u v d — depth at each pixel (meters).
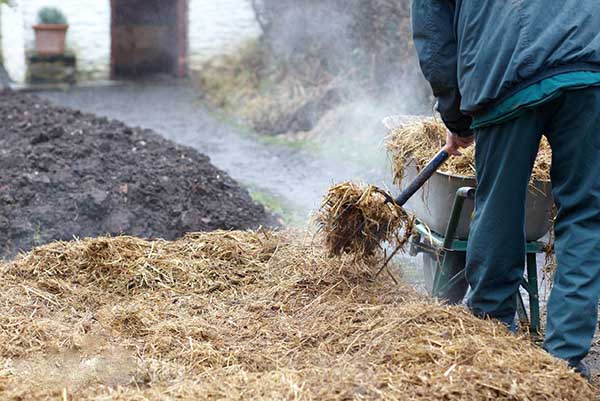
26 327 4.67
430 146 5.53
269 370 4.28
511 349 4.20
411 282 6.07
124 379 4.14
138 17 18.50
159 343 4.55
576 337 4.24
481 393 3.82
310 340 4.57
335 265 5.45
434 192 5.19
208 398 3.84
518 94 4.29
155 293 5.34
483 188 4.62
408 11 12.55
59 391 3.96
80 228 7.23
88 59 17.83
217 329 4.75
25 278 5.48
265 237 6.05
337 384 3.90
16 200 7.44
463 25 4.48
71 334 4.59
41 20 17.27
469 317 4.56
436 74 4.67
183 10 18.08
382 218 5.09
